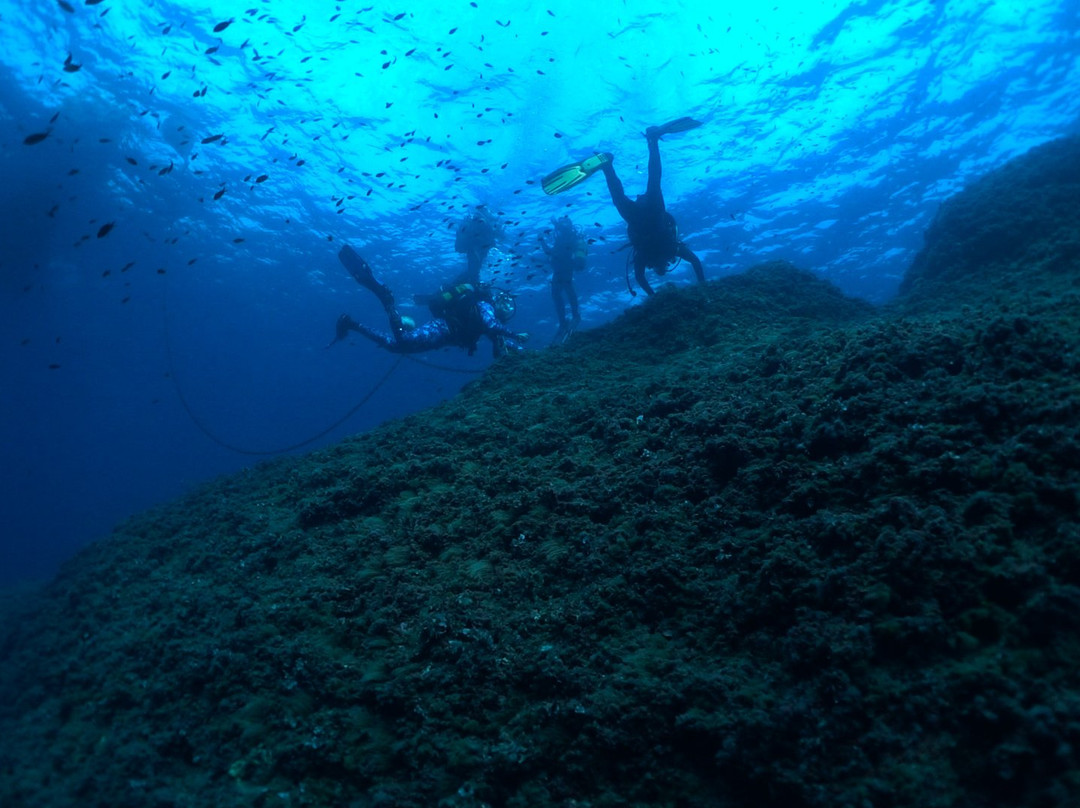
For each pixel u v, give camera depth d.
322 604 3.78
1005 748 1.79
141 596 5.18
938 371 3.56
